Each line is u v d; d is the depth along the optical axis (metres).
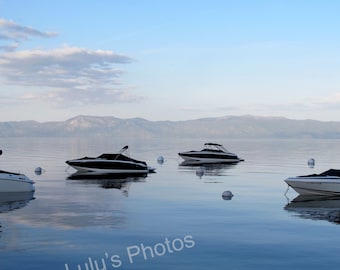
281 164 58.47
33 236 16.53
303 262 13.69
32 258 13.97
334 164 58.59
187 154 63.50
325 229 18.02
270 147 142.75
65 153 88.50
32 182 29.28
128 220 19.62
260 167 53.00
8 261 13.66
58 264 13.49
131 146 150.50
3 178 28.34
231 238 16.50
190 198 26.61
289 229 18.00
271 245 15.57
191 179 38.28
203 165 56.94
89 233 17.09
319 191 28.48
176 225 18.64
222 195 27.09
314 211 22.28
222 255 14.41
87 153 88.62
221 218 20.22
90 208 22.77
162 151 104.62
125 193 28.84
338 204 24.78
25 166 52.03
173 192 29.38
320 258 14.09
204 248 15.20
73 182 35.72
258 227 18.36
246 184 34.38
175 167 53.34
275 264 13.49
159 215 20.86
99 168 43.78
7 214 20.91
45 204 24.08
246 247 15.32
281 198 27.06
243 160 65.12
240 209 22.70
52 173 43.72
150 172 45.88
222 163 60.94
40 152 93.69
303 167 52.91
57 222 19.03
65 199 26.02
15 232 17.12
